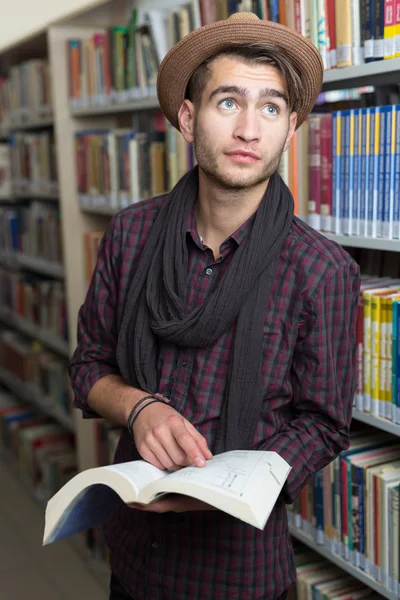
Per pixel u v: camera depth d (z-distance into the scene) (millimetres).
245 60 1035
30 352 3598
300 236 1131
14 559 2787
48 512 1007
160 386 1198
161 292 1181
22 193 3498
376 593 1719
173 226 1188
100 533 2623
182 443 1022
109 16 2566
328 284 1096
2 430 3803
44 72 3002
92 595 2529
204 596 1203
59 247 3098
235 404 1121
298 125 1211
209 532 1190
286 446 1122
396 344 1445
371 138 1438
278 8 1627
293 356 1150
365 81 1672
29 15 3871
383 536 1497
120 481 960
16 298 3744
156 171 2232
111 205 2494
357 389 1566
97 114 2773
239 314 1115
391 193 1414
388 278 1693
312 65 1101
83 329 1363
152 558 1230
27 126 3365
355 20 1453
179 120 1174
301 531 1755
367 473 1523
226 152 1050
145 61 2164
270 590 1211
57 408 3256
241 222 1141
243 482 926
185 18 1980
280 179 1172
